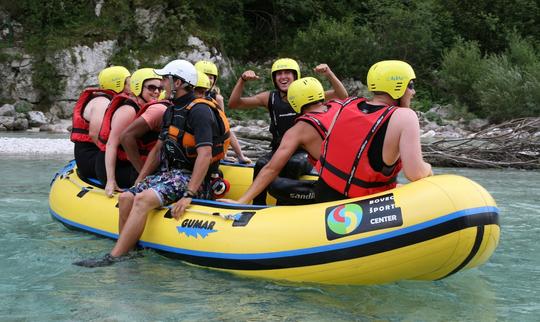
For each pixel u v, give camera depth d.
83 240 4.89
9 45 21.52
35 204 6.68
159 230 4.34
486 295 3.58
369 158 3.67
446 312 3.26
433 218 3.38
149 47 22.59
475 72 22.72
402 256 3.43
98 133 5.41
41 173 9.34
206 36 23.06
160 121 4.95
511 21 26.72
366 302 3.40
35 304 3.34
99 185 5.36
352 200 3.66
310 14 27.52
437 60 25.61
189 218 4.23
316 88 4.39
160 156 4.69
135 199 4.37
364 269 3.51
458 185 3.50
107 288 3.63
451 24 26.50
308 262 3.63
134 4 22.62
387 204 3.51
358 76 24.69
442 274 3.56
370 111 3.69
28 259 4.30
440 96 24.03
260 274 3.81
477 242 3.42
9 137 16.11
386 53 24.53
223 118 4.63
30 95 20.98
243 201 4.18
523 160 11.44
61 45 21.06
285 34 27.19
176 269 4.04
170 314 3.19
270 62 26.31
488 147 12.05
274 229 3.79
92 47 21.50
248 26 27.02
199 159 4.33
